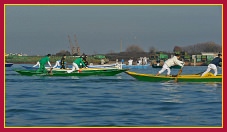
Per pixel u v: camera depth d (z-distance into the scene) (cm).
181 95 3322
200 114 2378
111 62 14450
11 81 4900
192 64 16962
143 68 11519
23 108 2633
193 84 4228
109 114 2383
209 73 4250
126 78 5488
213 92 3516
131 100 3038
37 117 2292
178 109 2572
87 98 3186
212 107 2652
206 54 16538
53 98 3186
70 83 4622
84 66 5538
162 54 14838
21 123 2109
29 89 3909
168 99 3075
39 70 5609
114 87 4103
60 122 2131
